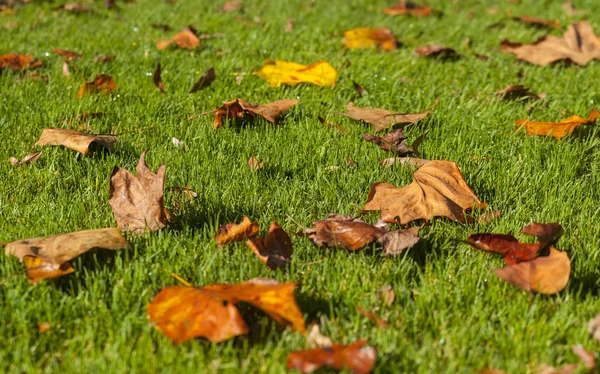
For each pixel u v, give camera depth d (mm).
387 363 1907
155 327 2002
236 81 4258
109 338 1966
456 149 3379
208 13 6273
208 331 1895
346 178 2998
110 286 2221
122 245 2312
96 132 3471
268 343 1958
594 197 2947
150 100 3857
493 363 1916
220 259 2342
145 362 1868
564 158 3234
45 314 2082
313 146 3336
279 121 3627
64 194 2799
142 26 5656
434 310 2139
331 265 2363
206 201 2750
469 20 6309
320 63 4117
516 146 3428
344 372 1785
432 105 3949
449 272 2334
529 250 2307
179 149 3262
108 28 5578
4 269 2254
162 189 2475
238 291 2041
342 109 3877
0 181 2922
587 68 4715
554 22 5996
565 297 2211
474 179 3037
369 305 2148
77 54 4586
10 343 1955
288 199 2816
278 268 2273
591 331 2000
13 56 4344
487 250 2350
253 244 2295
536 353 1943
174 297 1991
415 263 2369
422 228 2588
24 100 3820
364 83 4273
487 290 2244
